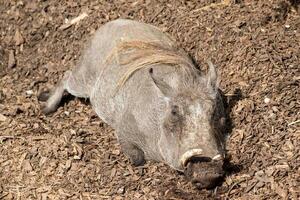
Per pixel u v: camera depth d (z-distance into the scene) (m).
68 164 24.75
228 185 23.12
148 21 30.12
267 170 23.47
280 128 24.81
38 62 31.00
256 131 24.92
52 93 28.88
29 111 28.28
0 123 27.17
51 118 27.80
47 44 31.41
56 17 31.92
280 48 27.56
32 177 24.42
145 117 23.78
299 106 25.42
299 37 27.97
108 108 26.17
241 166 23.77
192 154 21.17
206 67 27.75
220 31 28.59
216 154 21.19
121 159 25.00
